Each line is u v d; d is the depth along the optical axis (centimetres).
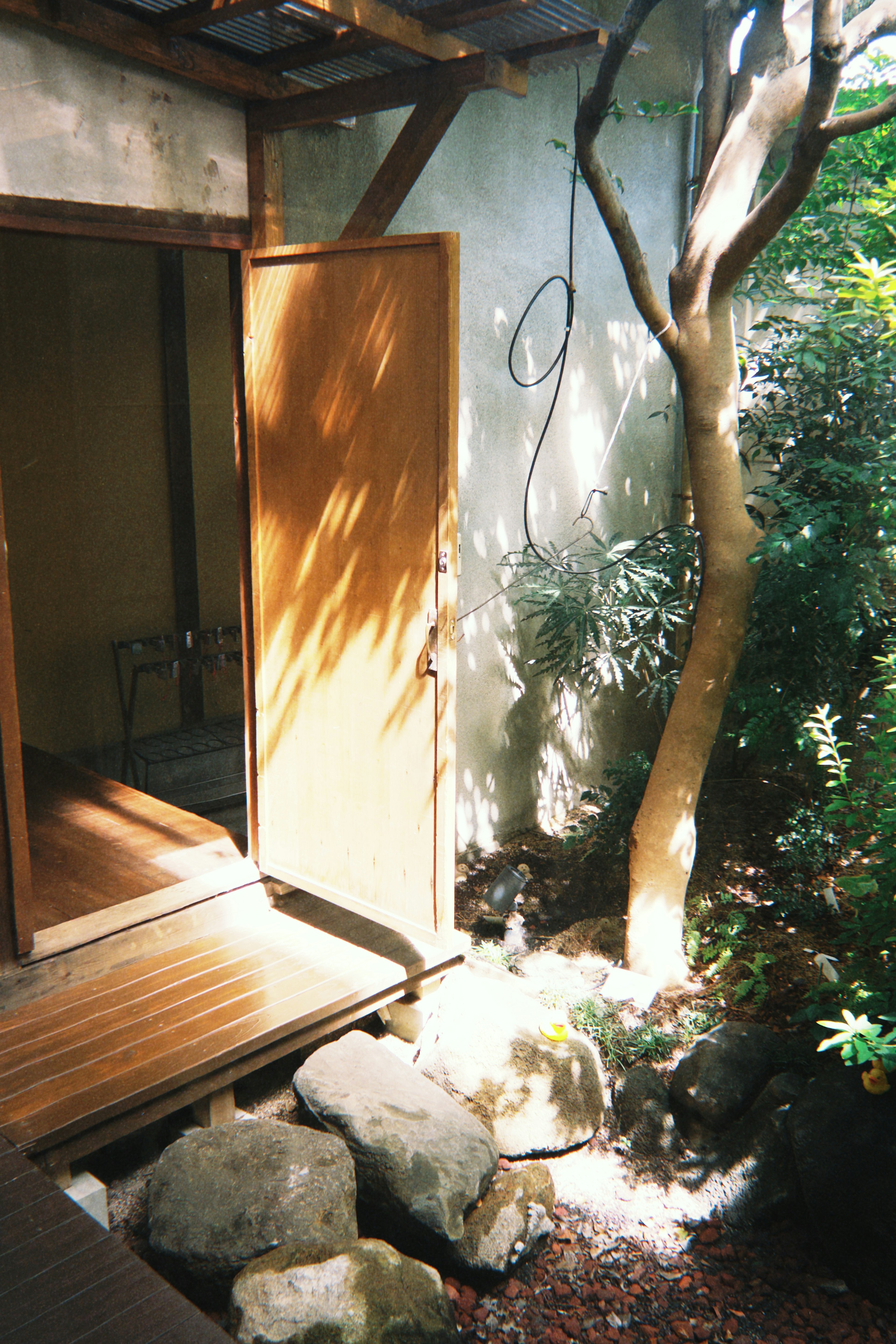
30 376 582
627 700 689
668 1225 328
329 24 315
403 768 352
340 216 438
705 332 407
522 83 346
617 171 606
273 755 401
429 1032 385
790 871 510
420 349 321
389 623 348
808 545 414
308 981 359
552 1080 358
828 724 396
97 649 630
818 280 554
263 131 364
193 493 657
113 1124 288
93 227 321
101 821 482
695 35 642
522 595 589
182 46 324
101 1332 205
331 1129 319
